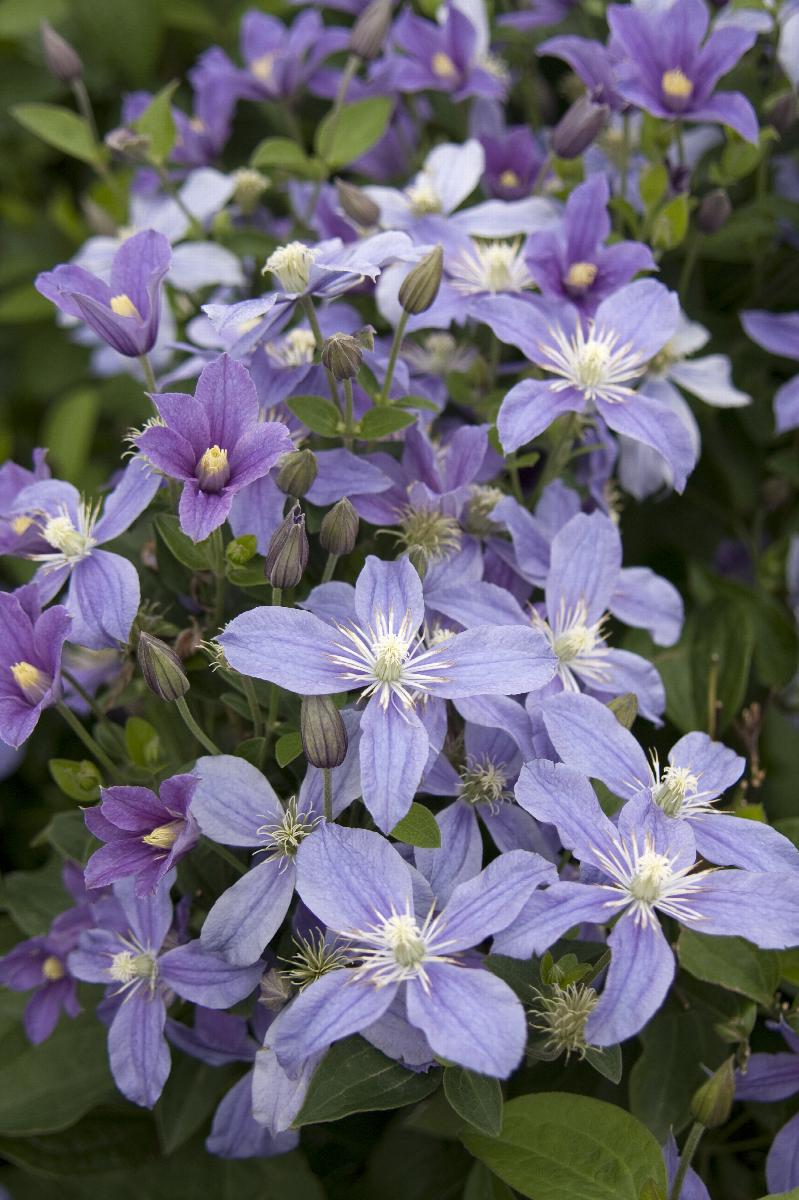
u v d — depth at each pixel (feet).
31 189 2.96
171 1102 1.89
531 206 2.10
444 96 2.38
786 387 2.16
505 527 1.90
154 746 1.90
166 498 1.92
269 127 2.57
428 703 1.73
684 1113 1.82
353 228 2.17
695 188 2.29
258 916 1.70
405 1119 1.93
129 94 2.60
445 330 2.17
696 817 1.73
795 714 2.17
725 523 2.32
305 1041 1.59
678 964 1.86
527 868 1.63
